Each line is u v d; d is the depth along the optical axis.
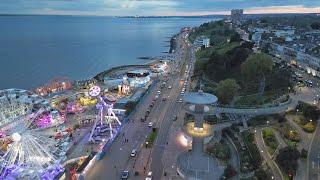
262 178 113.12
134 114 186.12
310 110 159.50
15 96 170.12
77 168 126.69
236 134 154.75
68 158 134.88
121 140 153.12
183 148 143.88
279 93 198.88
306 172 119.50
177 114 185.50
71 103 198.75
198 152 112.12
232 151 142.75
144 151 142.00
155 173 124.31
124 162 133.25
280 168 122.44
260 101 186.00
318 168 121.94
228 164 129.75
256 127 158.50
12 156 118.50
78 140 153.38
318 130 153.25
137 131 163.12
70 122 173.62
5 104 157.38
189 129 110.88
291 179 114.38
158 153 139.88
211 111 171.25
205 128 111.88
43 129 155.00
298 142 141.25
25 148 118.00
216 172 108.81
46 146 124.38
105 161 134.25
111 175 123.75
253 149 134.88
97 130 161.00
